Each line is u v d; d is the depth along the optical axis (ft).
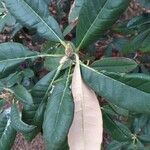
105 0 1.17
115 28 1.89
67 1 2.24
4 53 1.27
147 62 2.07
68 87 1.17
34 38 2.16
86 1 1.19
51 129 1.14
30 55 1.28
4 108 1.56
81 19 1.22
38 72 2.07
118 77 1.16
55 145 1.13
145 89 1.15
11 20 1.84
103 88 1.17
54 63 1.38
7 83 1.39
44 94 1.28
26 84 1.76
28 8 1.29
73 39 1.93
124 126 1.69
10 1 1.29
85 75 1.18
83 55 1.34
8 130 1.45
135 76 1.14
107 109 1.54
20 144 3.16
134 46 1.75
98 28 1.21
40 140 3.10
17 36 2.26
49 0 1.66
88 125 1.17
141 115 1.76
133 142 1.81
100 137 1.17
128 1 1.16
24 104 1.32
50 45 1.52
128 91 1.16
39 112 1.30
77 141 1.17
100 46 2.19
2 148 1.46
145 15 1.72
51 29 1.29
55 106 1.15
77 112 1.17
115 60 1.20
